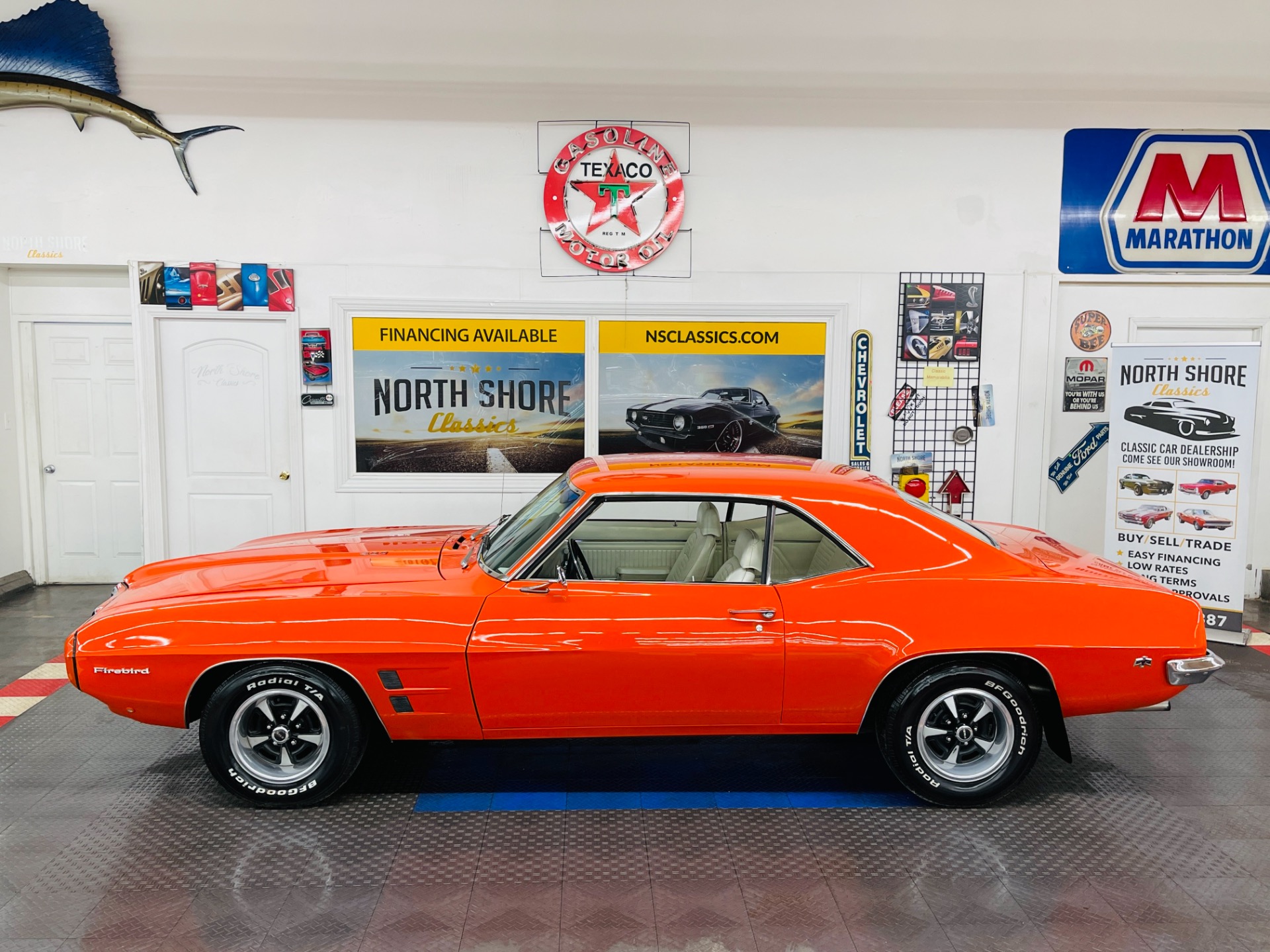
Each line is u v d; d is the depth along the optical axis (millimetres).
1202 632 3484
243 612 3354
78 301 6852
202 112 6305
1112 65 6328
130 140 6305
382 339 6578
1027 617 3398
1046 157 6586
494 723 3416
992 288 6699
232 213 6426
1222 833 3404
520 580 3453
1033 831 3406
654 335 6680
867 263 6648
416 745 4148
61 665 5250
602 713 3410
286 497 6719
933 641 3359
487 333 6621
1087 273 6715
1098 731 4398
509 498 6797
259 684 3371
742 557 3527
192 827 3389
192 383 6574
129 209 6387
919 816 3516
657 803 3619
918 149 6555
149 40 6105
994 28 6250
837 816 3520
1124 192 6629
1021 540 4113
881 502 3576
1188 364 5703
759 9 6211
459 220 6508
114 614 3412
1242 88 6359
